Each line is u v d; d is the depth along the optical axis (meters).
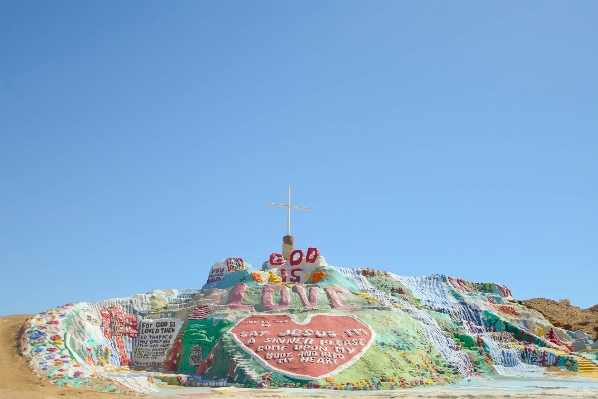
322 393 54.19
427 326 80.19
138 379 61.50
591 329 100.81
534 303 121.69
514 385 64.62
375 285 93.00
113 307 79.69
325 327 67.06
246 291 78.38
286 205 94.06
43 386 52.59
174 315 78.12
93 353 68.06
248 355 62.44
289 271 86.44
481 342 81.62
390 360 64.06
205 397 50.84
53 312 68.25
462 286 104.44
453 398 51.59
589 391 57.75
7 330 63.94
